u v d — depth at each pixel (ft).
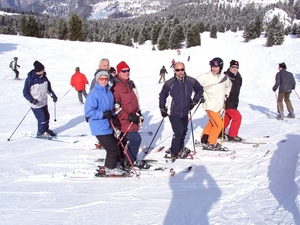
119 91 13.92
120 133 14.42
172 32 167.32
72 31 146.51
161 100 15.49
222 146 17.48
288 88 24.99
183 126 15.72
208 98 16.67
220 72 16.60
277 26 129.90
